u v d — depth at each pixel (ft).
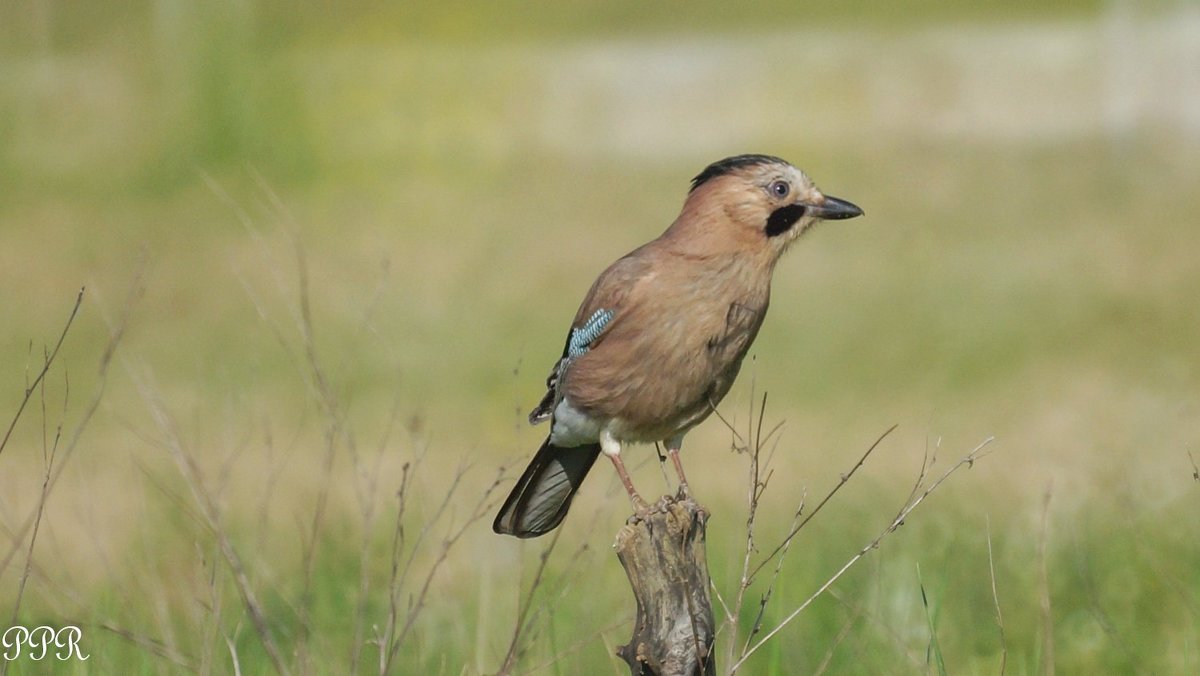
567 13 138.10
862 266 76.38
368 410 58.44
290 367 63.26
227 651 28.86
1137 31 115.24
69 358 67.31
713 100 114.62
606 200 93.40
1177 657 31.19
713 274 27.20
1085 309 67.10
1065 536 36.60
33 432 54.65
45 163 103.45
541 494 29.60
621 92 117.80
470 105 114.21
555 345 67.46
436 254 83.66
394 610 24.88
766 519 41.27
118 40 112.27
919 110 107.76
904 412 55.57
